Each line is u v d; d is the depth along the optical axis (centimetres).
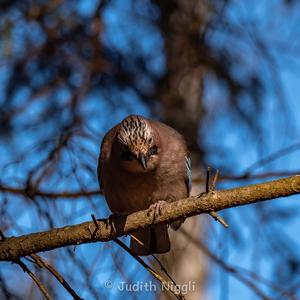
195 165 1297
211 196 793
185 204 810
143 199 1066
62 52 1255
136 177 1030
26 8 1239
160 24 1355
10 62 1234
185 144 1084
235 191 786
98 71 1284
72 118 1200
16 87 1242
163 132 1059
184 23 1360
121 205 1080
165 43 1367
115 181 1045
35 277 821
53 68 1259
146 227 834
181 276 1331
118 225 835
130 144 1010
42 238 843
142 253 1046
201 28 1358
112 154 1027
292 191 769
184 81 1360
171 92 1356
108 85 1305
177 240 1325
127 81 1322
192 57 1358
